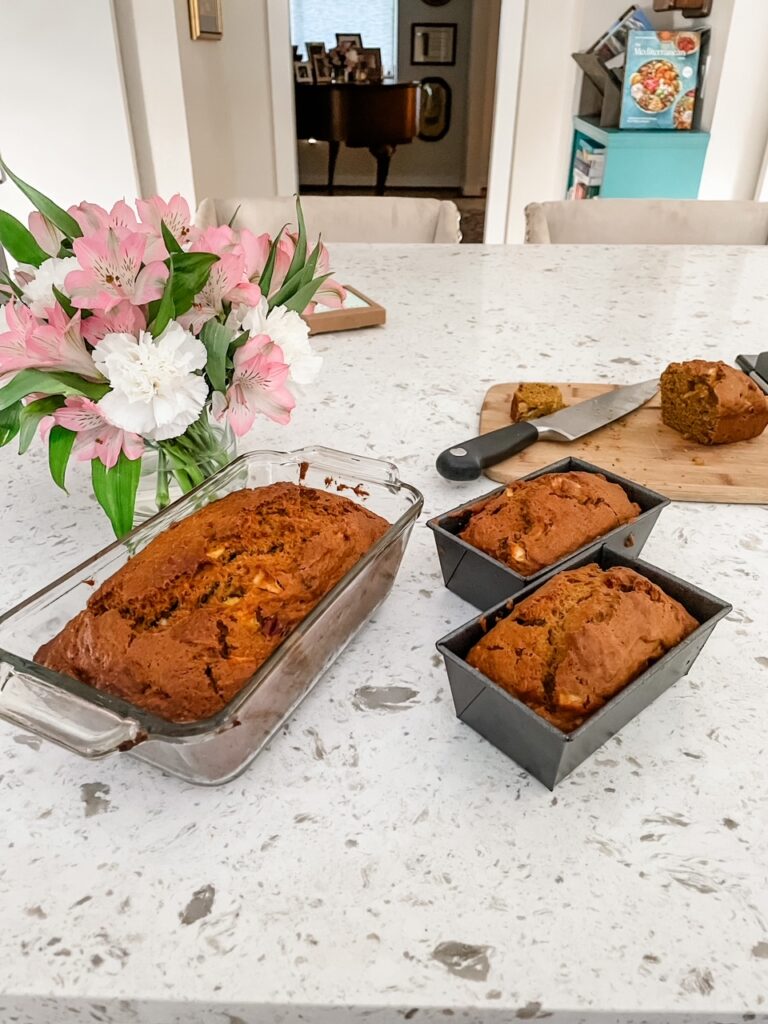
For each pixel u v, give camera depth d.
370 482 0.70
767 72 2.81
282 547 0.58
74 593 0.57
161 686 0.49
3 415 0.61
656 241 1.86
